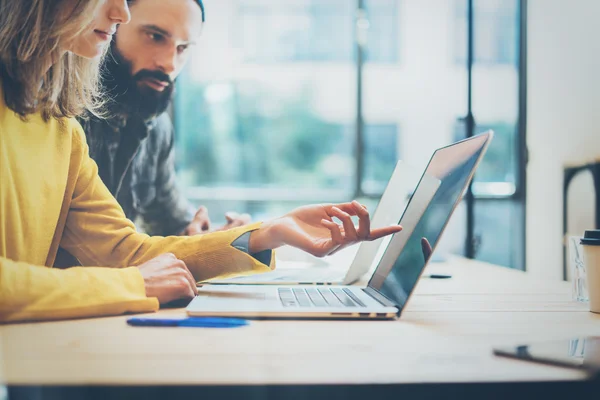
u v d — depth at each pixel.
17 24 0.88
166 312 0.84
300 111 6.32
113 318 0.78
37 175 0.92
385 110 4.37
